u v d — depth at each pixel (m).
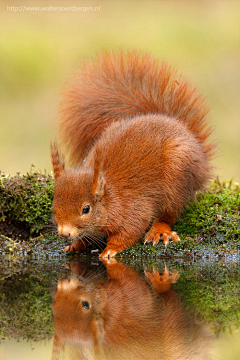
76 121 13.28
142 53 13.36
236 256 9.77
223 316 6.26
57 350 5.38
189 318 6.18
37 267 9.12
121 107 12.79
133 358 5.32
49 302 6.93
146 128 10.79
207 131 12.06
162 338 5.57
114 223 9.91
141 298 6.97
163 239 10.19
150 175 10.27
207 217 10.41
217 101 21.52
